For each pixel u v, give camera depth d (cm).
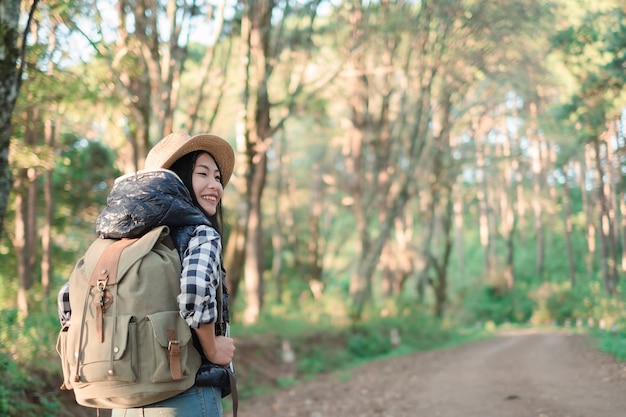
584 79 1869
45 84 1101
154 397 219
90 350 218
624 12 1633
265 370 1598
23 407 732
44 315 952
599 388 992
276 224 4428
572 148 3422
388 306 3117
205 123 1814
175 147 245
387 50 2361
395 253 4591
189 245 226
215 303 221
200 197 250
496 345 2534
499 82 2417
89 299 222
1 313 848
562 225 7169
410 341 2736
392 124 2923
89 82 1245
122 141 1647
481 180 5406
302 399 1184
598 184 3116
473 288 6206
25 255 1891
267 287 4725
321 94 2803
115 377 215
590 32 1691
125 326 217
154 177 233
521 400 920
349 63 2394
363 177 3136
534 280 6569
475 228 8162
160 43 1544
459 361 1759
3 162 654
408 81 2669
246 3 1862
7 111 649
